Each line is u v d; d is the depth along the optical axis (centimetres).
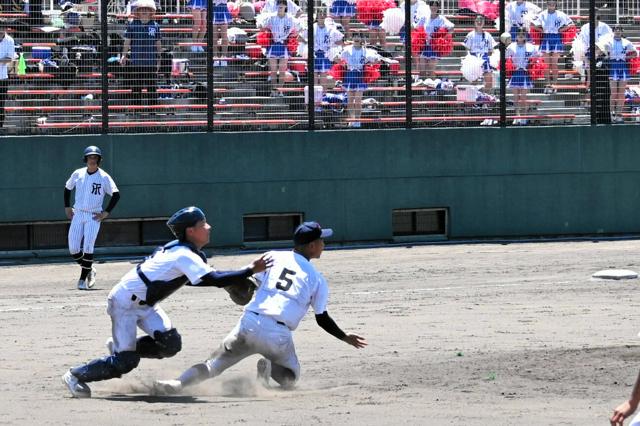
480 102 5316
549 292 3641
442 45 5269
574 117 5438
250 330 2036
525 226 5334
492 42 5328
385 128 5184
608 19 5684
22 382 2231
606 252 4806
